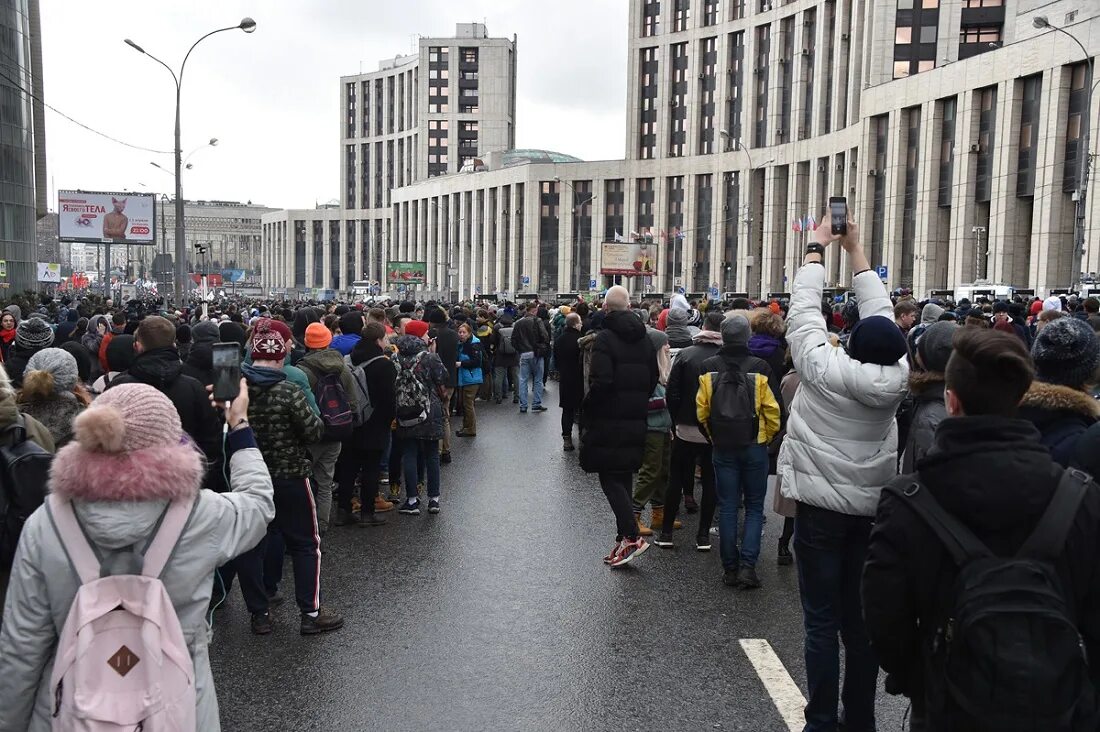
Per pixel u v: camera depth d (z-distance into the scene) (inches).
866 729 179.3
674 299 446.0
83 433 105.0
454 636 241.3
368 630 245.9
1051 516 98.8
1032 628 93.4
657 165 4069.9
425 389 373.7
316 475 330.0
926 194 2399.1
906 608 106.5
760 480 285.4
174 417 113.9
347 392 331.9
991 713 92.7
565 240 4402.1
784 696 204.4
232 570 255.1
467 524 365.1
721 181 3762.3
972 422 103.4
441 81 6264.8
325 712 195.5
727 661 224.7
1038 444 102.7
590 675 215.5
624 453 297.7
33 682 110.0
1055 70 1974.7
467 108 6274.6
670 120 4060.0
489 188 4945.9
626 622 252.4
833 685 178.5
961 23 2657.5
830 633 179.2
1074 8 2064.5
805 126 3245.6
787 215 3353.8
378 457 359.6
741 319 286.7
